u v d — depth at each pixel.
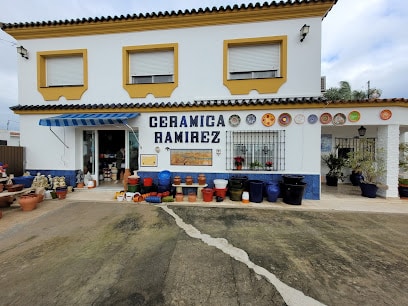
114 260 3.38
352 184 9.78
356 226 4.82
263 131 7.21
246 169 7.38
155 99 8.09
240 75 7.98
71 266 3.21
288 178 6.57
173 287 2.75
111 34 8.19
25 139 8.23
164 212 5.76
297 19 7.38
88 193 7.70
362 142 9.58
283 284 2.82
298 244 3.93
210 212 5.77
